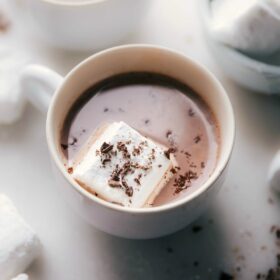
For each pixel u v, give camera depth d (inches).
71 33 13.9
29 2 13.6
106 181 11.2
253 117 14.1
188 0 15.6
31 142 13.7
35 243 12.0
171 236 12.6
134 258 12.4
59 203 12.9
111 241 12.6
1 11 15.3
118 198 11.1
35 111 14.0
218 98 11.9
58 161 10.8
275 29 12.8
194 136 12.1
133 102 12.5
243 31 12.9
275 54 13.8
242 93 14.4
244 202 13.1
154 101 12.5
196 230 12.7
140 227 11.0
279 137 13.8
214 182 10.8
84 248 12.5
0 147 13.6
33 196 13.0
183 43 15.1
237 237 12.7
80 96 12.4
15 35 15.1
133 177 11.3
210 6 13.9
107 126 12.1
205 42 14.3
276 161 12.7
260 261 12.4
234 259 12.5
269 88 13.7
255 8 12.5
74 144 11.9
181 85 12.7
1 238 11.7
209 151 11.9
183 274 12.3
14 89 13.6
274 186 13.1
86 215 11.3
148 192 11.3
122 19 13.8
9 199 12.5
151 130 12.1
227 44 13.3
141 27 15.2
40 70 12.6
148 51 12.3
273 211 13.0
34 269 12.2
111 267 12.3
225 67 13.8
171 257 12.4
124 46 12.2
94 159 11.4
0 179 13.2
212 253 12.5
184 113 12.4
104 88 12.6
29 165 13.4
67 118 12.1
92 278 12.2
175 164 11.7
